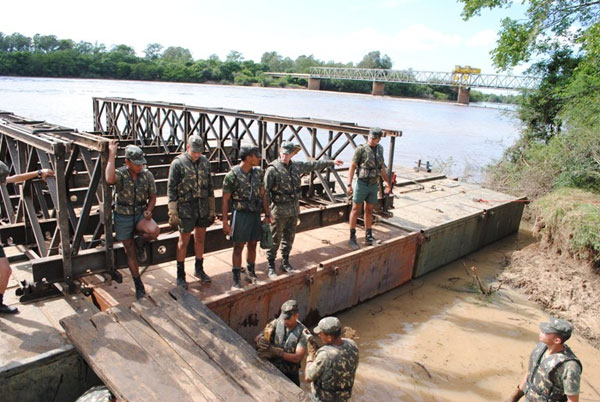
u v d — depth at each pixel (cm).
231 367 401
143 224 463
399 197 1097
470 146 2925
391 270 781
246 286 550
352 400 498
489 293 794
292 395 378
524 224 1278
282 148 551
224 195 511
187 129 1231
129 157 444
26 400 393
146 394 355
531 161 1452
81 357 417
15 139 602
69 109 3141
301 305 625
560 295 766
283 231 586
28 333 429
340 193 1020
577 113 1298
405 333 650
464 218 938
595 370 592
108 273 503
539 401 391
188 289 535
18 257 587
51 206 765
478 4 1452
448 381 546
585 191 1052
